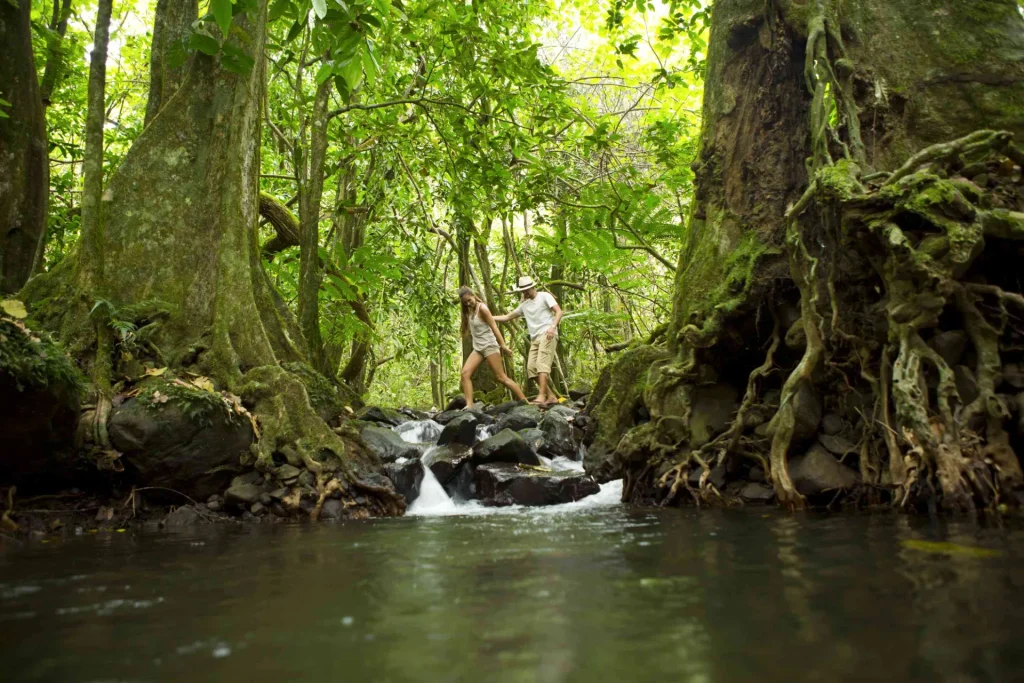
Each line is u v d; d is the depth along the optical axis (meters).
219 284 6.22
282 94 12.03
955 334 4.50
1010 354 4.54
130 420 5.11
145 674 1.42
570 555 2.81
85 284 5.95
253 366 5.97
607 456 6.22
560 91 9.27
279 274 11.87
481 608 1.92
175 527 4.75
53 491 5.01
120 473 5.14
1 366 4.03
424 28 9.45
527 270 15.24
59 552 3.38
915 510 4.09
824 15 5.60
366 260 11.01
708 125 6.33
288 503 5.22
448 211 13.02
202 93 6.78
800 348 5.35
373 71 5.58
